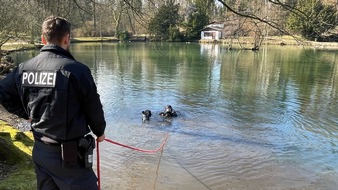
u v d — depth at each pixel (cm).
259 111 1252
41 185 239
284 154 831
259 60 3025
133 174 687
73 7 759
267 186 660
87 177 242
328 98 1505
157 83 1816
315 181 689
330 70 2431
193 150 836
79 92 226
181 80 1920
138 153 801
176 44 5122
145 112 1117
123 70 2330
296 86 1784
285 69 2453
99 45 4647
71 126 226
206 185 654
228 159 785
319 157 821
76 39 5003
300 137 970
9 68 1992
